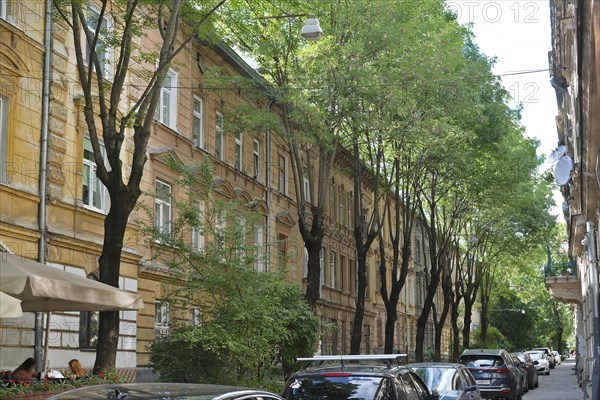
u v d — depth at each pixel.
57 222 18.86
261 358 17.92
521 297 83.75
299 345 21.42
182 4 16.33
